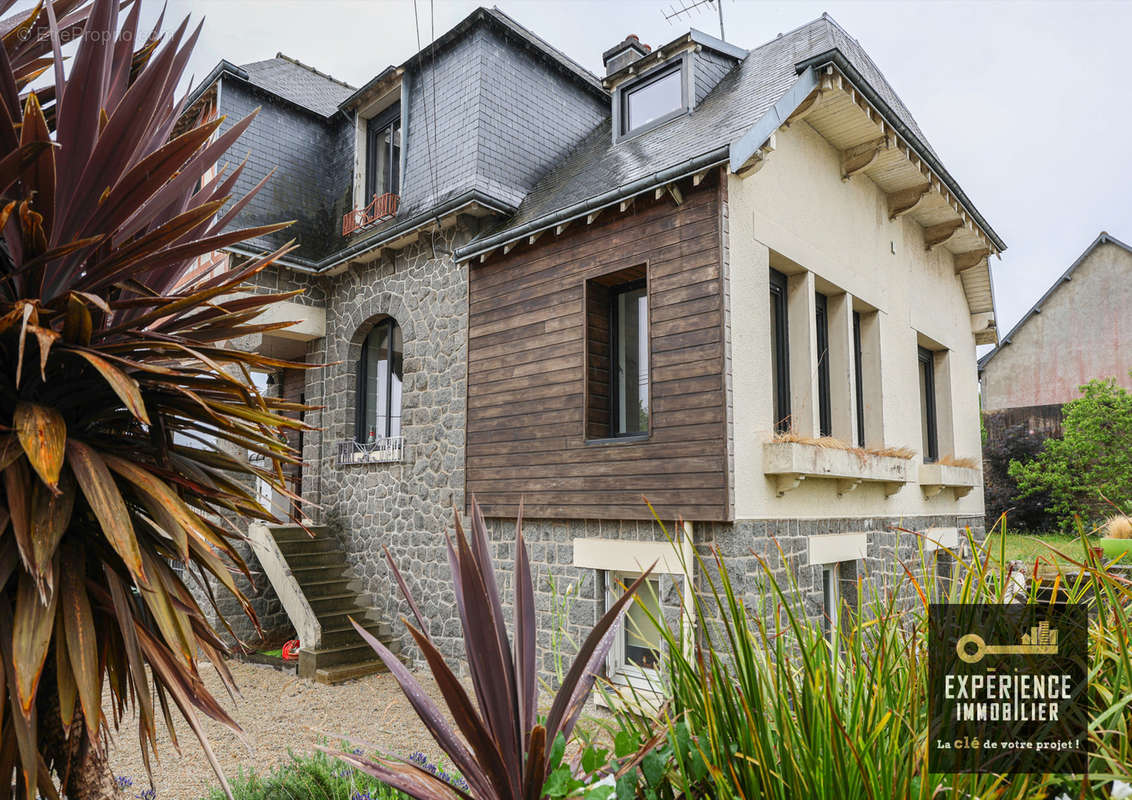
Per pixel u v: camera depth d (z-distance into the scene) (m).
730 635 1.65
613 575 6.94
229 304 2.69
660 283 6.65
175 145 2.27
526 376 7.82
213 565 2.51
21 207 2.06
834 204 8.20
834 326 8.25
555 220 7.27
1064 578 1.68
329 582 9.48
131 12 2.78
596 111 11.63
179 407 2.60
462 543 1.58
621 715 1.93
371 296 10.29
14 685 1.95
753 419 6.39
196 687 2.26
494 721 1.58
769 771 1.47
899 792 1.35
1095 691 1.47
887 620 1.69
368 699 7.32
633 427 7.21
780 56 8.41
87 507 2.39
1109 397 17.95
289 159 11.74
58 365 2.44
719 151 5.95
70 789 2.37
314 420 11.14
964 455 11.56
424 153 10.27
